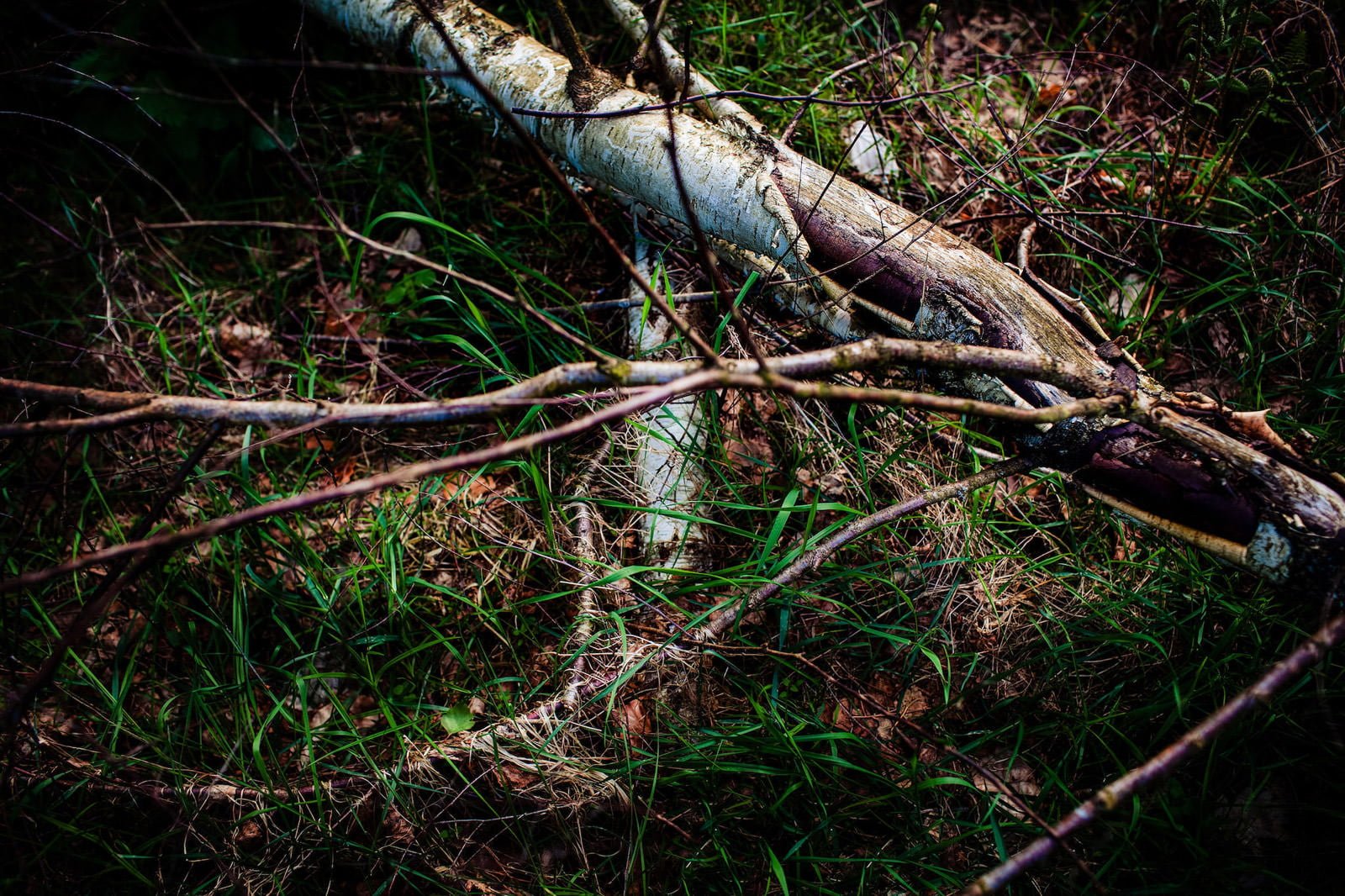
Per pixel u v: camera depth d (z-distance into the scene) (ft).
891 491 8.11
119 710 7.29
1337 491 5.70
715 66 9.67
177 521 8.63
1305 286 8.64
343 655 7.85
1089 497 6.63
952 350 5.49
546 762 6.94
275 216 10.11
